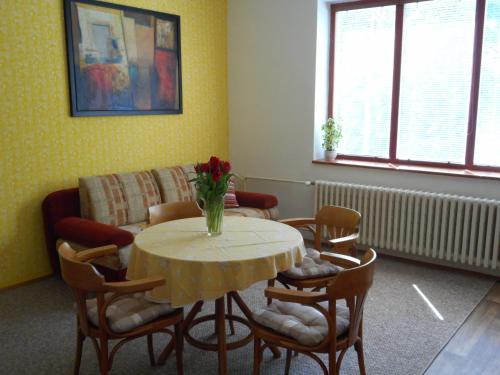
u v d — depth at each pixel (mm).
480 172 4004
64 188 3908
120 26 4090
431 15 4137
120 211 3859
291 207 5035
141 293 2451
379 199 4266
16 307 3318
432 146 4305
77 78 3846
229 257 2271
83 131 3984
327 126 4719
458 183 3980
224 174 2562
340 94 4777
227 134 5395
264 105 5051
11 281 3680
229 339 2881
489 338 2900
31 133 3646
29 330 2990
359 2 4500
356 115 4707
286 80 4840
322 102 4785
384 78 4477
